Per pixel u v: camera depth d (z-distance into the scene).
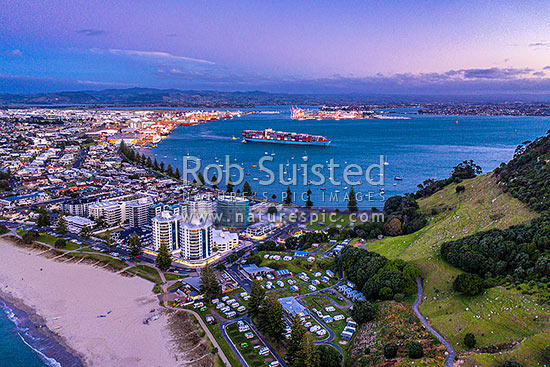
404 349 147.25
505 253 184.75
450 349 144.50
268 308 170.38
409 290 185.50
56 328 187.50
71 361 164.50
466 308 163.12
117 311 198.62
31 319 196.00
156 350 167.62
